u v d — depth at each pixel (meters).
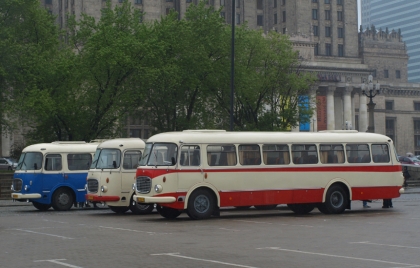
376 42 167.38
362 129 152.75
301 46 141.62
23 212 36.72
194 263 15.81
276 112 70.62
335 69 144.38
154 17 135.00
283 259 16.47
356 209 36.28
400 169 34.38
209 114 66.94
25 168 37.34
